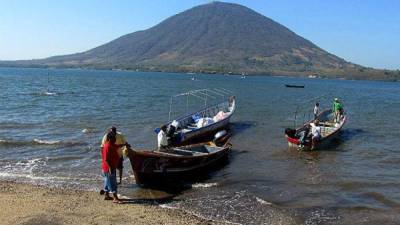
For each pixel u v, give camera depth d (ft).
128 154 55.83
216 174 68.54
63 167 69.62
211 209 50.90
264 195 57.00
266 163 77.20
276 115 157.99
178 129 95.35
